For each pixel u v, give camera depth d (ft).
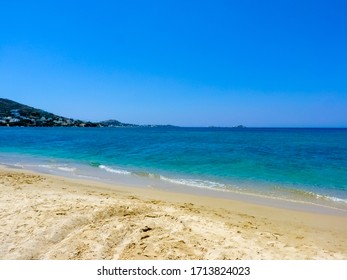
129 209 27.63
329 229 29.30
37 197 31.83
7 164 70.79
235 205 37.17
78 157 89.04
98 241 20.72
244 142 172.96
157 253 19.79
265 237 24.93
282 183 53.47
